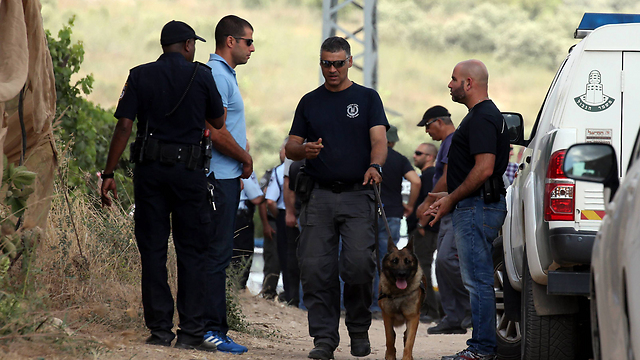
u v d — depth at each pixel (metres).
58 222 17.28
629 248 8.27
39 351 11.72
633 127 13.23
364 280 16.25
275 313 26.52
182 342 14.76
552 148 13.21
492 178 15.70
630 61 13.46
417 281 16.55
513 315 17.16
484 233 15.70
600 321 9.62
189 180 14.43
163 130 14.40
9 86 12.41
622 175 13.18
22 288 13.05
